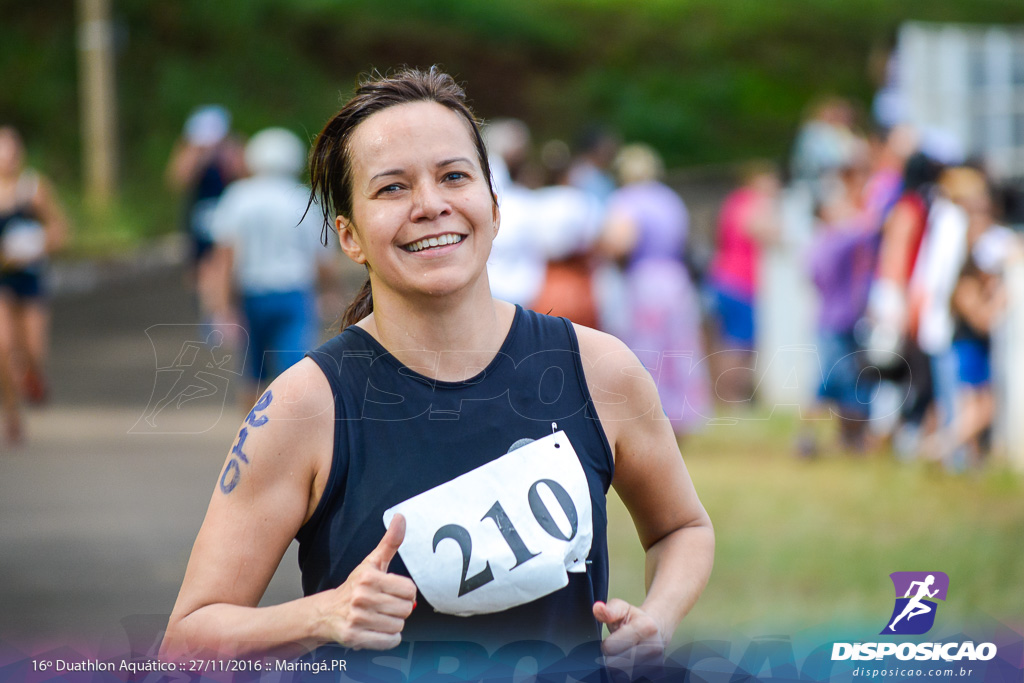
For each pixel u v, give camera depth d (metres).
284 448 5.91
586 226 22.53
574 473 6.09
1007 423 21.38
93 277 49.28
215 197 39.41
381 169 5.96
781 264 28.50
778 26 101.56
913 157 20.92
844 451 21.00
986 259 20.80
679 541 6.71
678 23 101.31
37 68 70.69
